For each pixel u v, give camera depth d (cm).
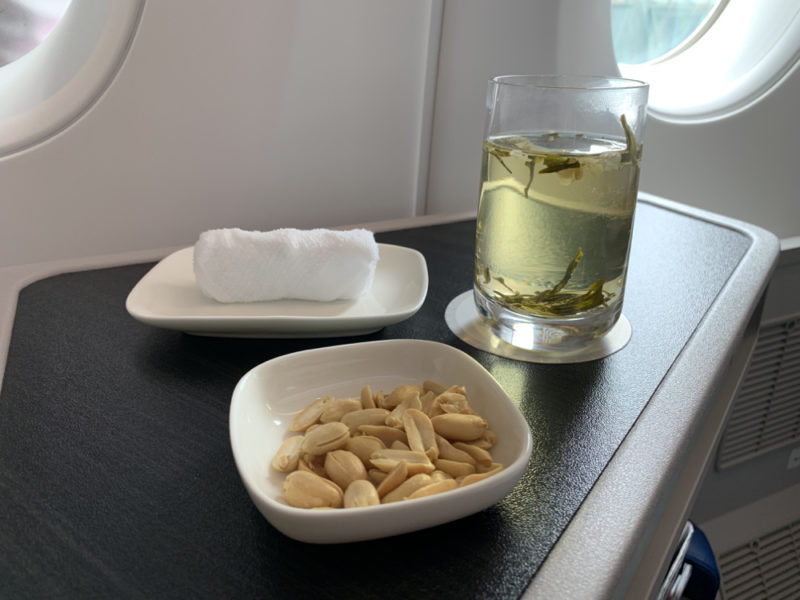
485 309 56
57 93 74
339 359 46
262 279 57
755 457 143
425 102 100
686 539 68
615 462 40
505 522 35
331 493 34
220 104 82
